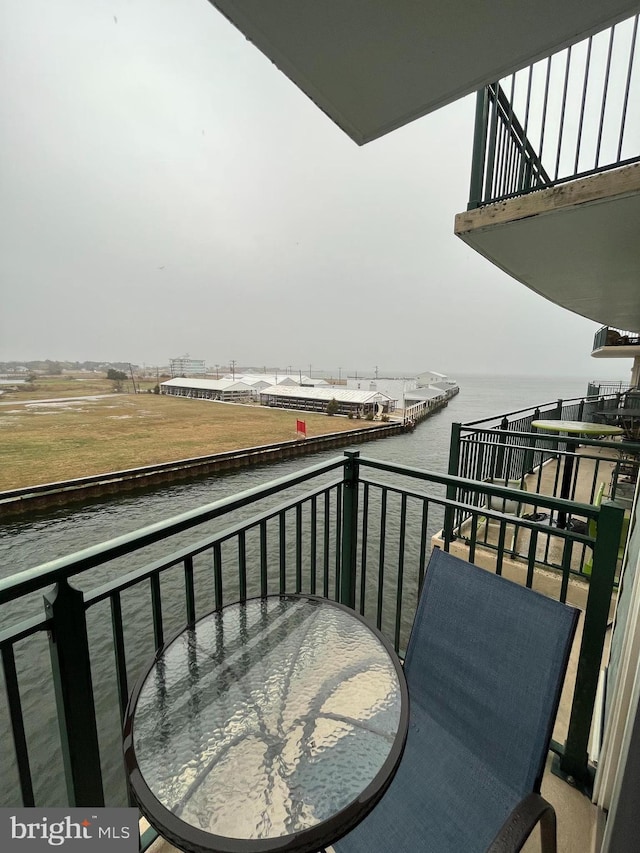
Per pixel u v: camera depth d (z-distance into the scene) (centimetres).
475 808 97
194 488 2003
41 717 572
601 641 123
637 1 102
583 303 405
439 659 122
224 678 99
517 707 103
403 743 81
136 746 82
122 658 105
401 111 152
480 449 385
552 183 174
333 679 98
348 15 105
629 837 76
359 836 96
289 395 5334
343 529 194
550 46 118
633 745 77
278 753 80
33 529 1502
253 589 902
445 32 112
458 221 204
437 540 337
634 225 181
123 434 3103
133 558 1065
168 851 112
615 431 363
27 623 85
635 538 164
